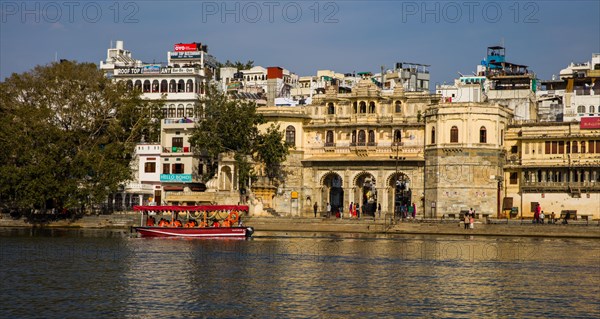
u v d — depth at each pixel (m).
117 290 58.28
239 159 118.50
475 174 112.94
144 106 124.88
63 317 50.16
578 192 110.69
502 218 112.50
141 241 91.19
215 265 70.50
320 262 72.94
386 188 121.19
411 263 72.62
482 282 62.78
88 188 112.19
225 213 104.88
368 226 107.06
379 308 53.16
